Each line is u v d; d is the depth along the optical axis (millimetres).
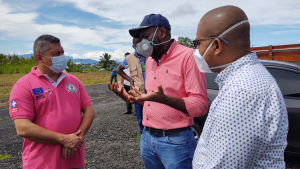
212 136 918
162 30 1701
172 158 1678
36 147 1737
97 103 8352
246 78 891
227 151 856
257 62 982
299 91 3012
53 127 1758
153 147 1771
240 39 970
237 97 854
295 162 3219
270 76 929
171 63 1657
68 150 1755
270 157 875
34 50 1833
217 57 1024
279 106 857
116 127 5008
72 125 1860
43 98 1751
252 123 831
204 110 1576
